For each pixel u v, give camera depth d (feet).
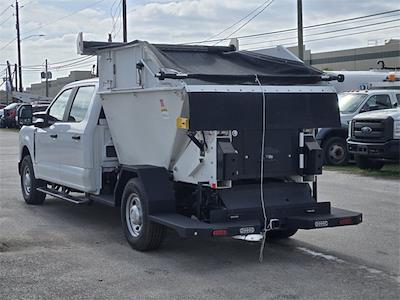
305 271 22.66
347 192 42.47
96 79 31.40
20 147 38.52
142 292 20.12
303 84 25.95
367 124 52.47
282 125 24.82
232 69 26.14
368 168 56.39
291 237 28.35
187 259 24.38
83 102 31.50
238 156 24.04
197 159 23.97
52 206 36.99
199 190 23.98
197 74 23.52
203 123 22.99
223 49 28.60
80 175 30.45
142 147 27.07
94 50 28.71
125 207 26.20
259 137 24.49
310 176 25.84
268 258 24.57
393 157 51.52
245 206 23.95
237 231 22.70
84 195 33.45
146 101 25.73
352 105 61.31
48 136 34.17
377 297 19.63
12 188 44.88
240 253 25.41
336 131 60.34
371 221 31.96
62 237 28.40
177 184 25.63
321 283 21.16
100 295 19.81
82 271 22.58
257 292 20.12
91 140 29.76
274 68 26.84
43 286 20.75
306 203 25.12
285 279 21.62
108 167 30.04
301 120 25.27
